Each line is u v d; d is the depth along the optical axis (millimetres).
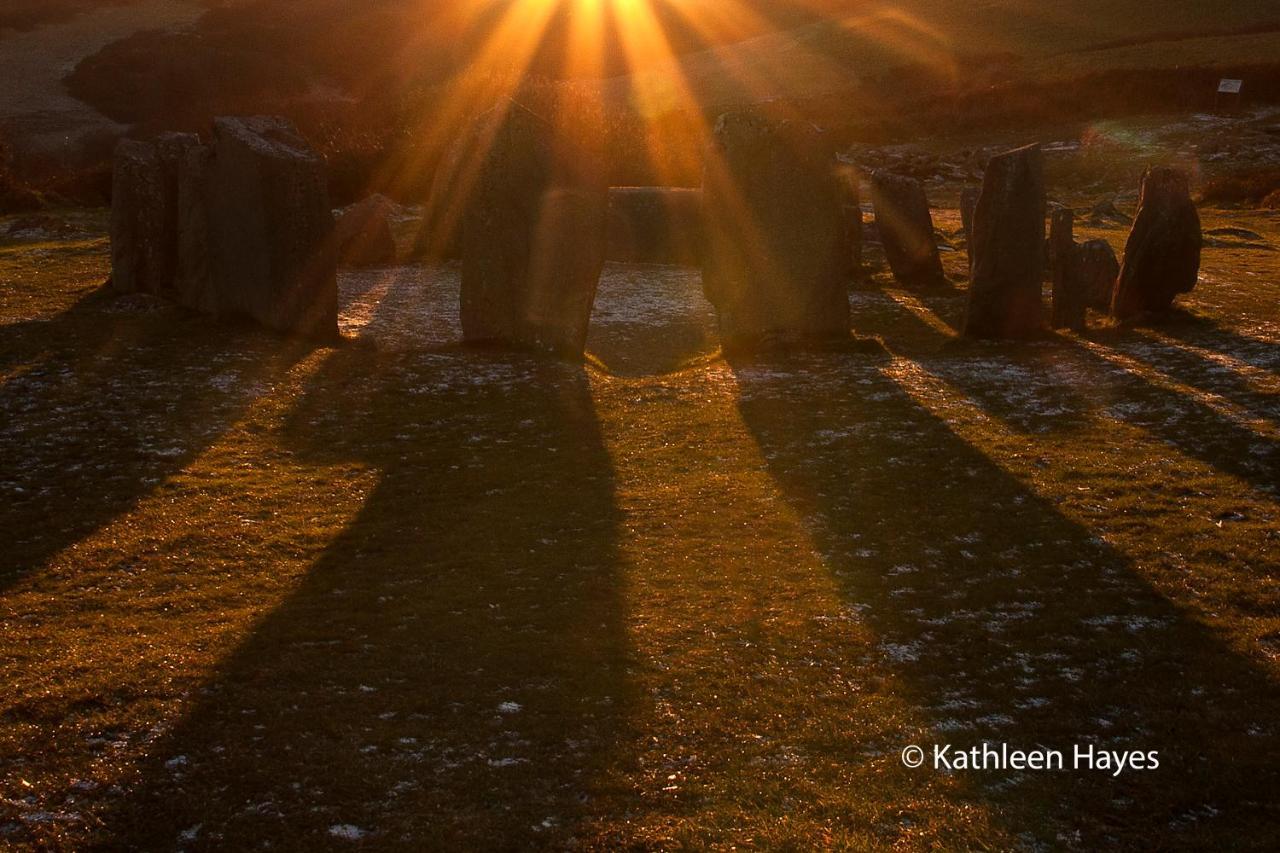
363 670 7715
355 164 38812
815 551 9836
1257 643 7848
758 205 17500
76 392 14688
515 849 5777
